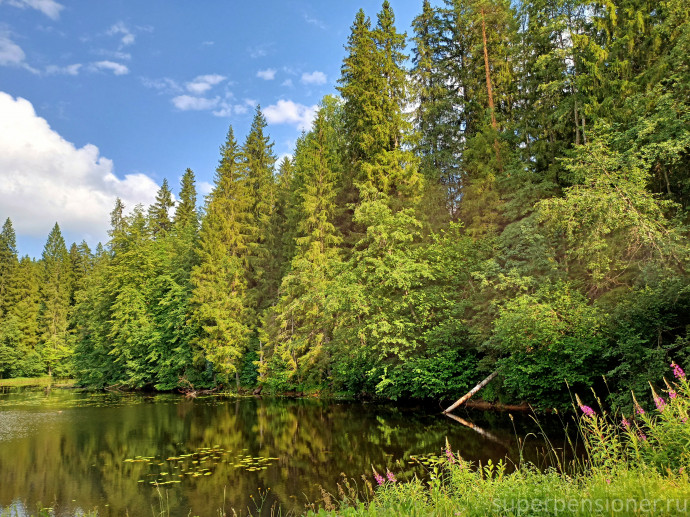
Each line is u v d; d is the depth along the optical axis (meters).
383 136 24.09
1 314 52.53
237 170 35.22
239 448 12.68
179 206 54.59
